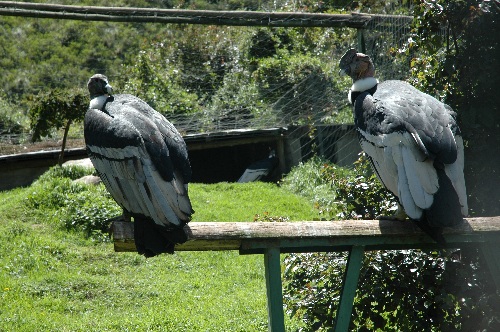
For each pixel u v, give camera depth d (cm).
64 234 1330
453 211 569
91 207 1379
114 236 600
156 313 1062
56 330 1002
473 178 753
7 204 1445
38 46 2411
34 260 1222
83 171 1599
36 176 1823
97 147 629
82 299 1123
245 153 1983
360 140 639
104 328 1009
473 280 696
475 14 757
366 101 652
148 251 583
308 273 797
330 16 1223
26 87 2258
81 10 1245
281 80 1889
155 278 1203
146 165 596
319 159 1741
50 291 1137
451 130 618
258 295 1130
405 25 1216
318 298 768
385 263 734
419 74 802
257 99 1884
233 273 1227
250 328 1000
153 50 2122
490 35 762
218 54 2088
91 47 2422
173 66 2067
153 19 1230
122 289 1156
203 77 2031
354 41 1875
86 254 1267
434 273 719
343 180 832
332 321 757
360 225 621
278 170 1869
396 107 629
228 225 605
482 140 750
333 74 1805
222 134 1795
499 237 622
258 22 1227
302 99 1816
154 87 1961
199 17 1241
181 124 1828
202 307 1083
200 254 1301
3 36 2422
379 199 801
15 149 1866
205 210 1495
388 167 602
